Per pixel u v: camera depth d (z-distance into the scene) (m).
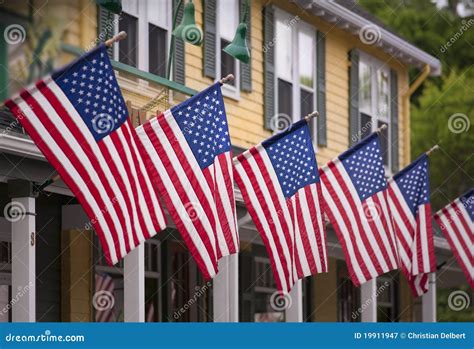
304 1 62.44
